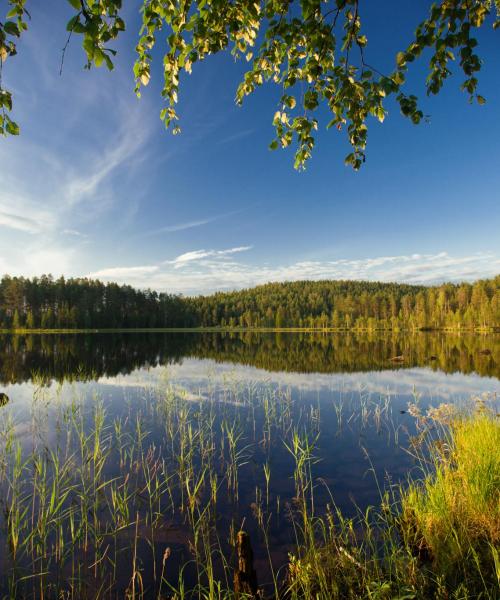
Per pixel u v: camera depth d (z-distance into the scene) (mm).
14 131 2500
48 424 10328
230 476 7055
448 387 17031
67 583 4258
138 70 2834
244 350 42625
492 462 5438
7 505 5613
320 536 5043
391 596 3633
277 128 3354
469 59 2639
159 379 19156
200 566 4535
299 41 2992
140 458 7906
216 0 2580
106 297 105750
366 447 8625
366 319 124000
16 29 2188
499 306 89062
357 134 3154
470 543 3973
